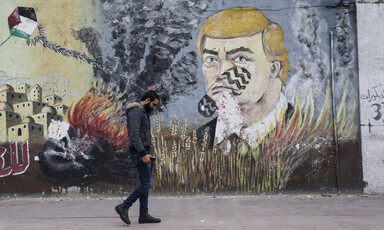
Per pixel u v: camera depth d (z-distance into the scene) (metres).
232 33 6.99
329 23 6.95
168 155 6.98
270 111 6.94
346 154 6.87
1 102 7.02
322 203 6.29
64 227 5.02
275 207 6.05
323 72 6.93
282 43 6.96
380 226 4.90
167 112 7.01
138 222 5.25
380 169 6.82
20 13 7.07
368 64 6.88
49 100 7.03
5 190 6.99
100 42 7.07
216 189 6.96
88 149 7.02
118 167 6.98
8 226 5.10
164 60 7.03
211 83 6.99
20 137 7.02
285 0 6.98
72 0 7.06
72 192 6.98
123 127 7.02
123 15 7.05
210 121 6.98
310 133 6.91
